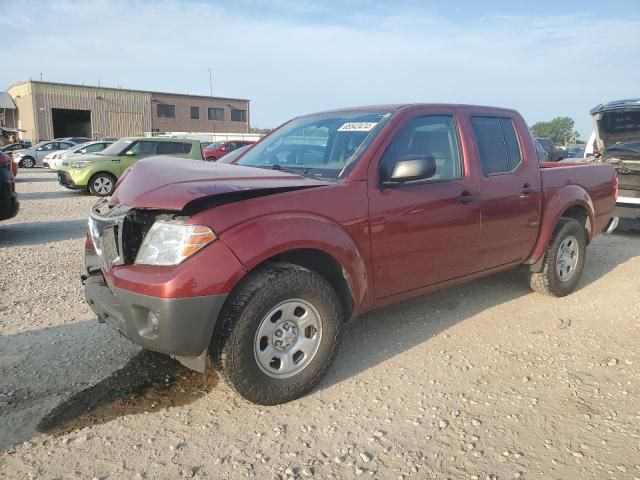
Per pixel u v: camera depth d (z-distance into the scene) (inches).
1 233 346.6
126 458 107.0
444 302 200.7
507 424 119.8
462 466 105.3
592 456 108.3
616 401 129.8
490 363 150.4
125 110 2185.0
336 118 166.6
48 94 2001.7
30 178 860.6
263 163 161.5
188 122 2378.2
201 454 108.6
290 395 126.5
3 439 112.9
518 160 182.9
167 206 112.2
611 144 366.3
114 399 129.3
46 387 134.6
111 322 125.6
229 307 115.7
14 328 172.2
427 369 146.3
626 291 217.0
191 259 110.7
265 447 111.0
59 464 105.0
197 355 116.0
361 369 146.0
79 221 399.9
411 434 115.9
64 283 223.3
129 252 119.9
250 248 114.1
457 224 157.5
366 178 137.3
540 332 173.0
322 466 105.0
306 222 123.3
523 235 183.9
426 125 156.9
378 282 141.7
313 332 128.9
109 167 582.6
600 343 164.9
